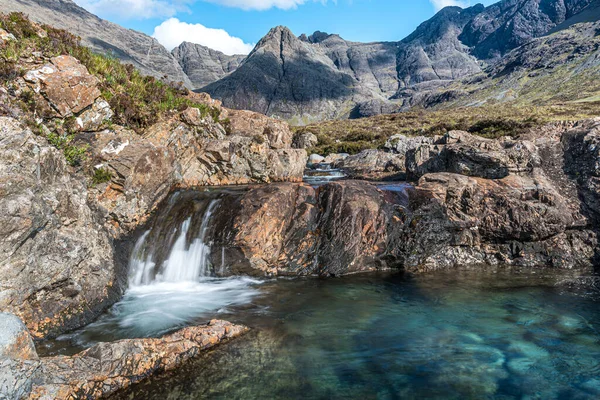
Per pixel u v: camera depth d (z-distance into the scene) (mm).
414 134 50688
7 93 10742
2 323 6457
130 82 16469
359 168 30875
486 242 14719
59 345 8281
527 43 157500
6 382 5859
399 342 8859
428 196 15008
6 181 7891
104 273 10477
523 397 6871
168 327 9328
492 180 15664
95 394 6578
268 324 9656
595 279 12641
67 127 12070
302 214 14266
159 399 6691
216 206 14477
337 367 7805
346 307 10805
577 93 83312
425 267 14055
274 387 7098
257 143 19672
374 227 14086
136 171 12867
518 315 10211
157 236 13266
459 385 7227
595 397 6820
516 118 48500
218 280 12820
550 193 14328
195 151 18000
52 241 8859
